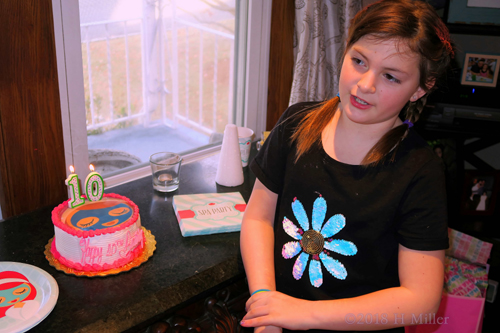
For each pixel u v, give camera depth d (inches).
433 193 32.2
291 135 37.6
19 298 34.9
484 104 71.7
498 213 83.7
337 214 34.6
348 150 34.6
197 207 49.9
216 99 80.4
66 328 32.9
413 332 68.2
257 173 39.4
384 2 31.4
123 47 69.2
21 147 48.2
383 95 30.0
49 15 45.9
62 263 39.0
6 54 44.1
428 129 73.9
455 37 72.4
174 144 75.4
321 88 69.4
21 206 50.4
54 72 48.2
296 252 36.8
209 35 75.7
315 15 64.6
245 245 38.3
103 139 70.5
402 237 33.0
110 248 38.5
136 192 54.3
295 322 33.1
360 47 30.0
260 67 73.4
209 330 44.8
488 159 86.4
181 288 38.4
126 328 34.6
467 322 67.3
